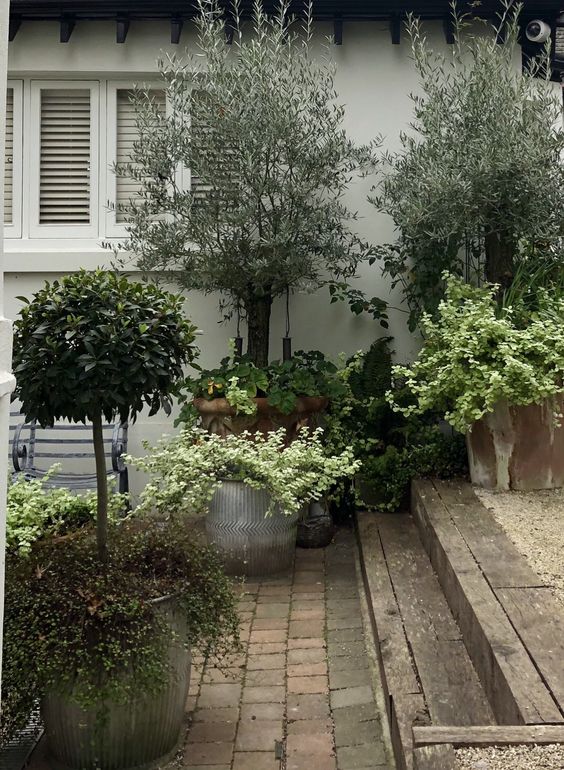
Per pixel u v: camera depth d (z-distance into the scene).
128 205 5.81
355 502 5.57
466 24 5.50
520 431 4.79
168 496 3.91
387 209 5.59
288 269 5.28
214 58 5.28
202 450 4.44
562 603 3.03
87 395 2.64
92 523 3.32
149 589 2.72
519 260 5.48
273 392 5.15
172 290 6.22
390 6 5.81
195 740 3.00
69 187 6.31
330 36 6.12
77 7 5.82
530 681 2.42
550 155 5.09
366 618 4.15
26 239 6.25
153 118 5.48
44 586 2.68
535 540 3.86
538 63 5.72
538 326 4.63
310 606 4.35
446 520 4.24
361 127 6.17
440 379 4.63
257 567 4.79
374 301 6.05
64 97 6.33
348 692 3.34
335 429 5.64
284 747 2.93
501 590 3.18
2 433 2.21
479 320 4.59
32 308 2.74
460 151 5.08
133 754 2.74
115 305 2.74
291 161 5.30
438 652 3.19
